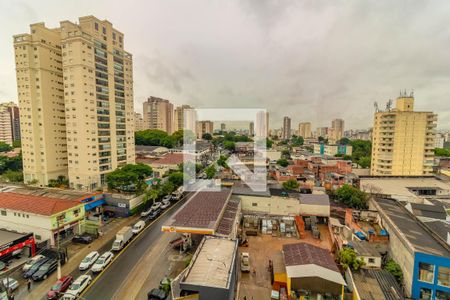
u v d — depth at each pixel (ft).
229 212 120.47
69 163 182.50
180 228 97.96
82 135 175.63
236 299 75.97
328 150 404.57
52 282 84.33
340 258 88.79
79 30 167.32
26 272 86.12
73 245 111.04
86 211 138.10
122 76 209.46
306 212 140.67
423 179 200.85
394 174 226.79
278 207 143.84
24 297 76.95
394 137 223.71
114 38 199.52
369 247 95.04
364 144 416.67
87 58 173.99
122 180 158.92
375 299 67.62
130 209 146.10
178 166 235.81
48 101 186.50
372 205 141.69
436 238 85.25
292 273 75.10
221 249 80.48
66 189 164.25
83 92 172.35
